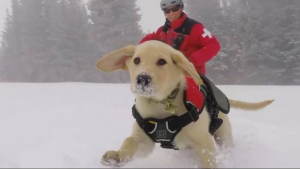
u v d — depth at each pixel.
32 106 8.95
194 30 4.71
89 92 13.41
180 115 3.51
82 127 6.03
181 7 4.80
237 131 6.40
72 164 3.55
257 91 14.88
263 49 36.03
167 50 3.47
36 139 5.08
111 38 38.38
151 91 3.22
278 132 6.46
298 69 34.47
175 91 3.55
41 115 7.25
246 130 6.55
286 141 5.74
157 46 3.47
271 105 10.89
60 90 14.11
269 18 37.69
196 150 3.62
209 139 3.63
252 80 35.84
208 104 4.03
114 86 16.75
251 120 8.02
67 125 6.20
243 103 4.96
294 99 11.84
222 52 38.06
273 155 4.42
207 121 3.72
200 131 3.56
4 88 14.92
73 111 7.78
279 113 9.66
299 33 35.69
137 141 3.65
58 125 6.20
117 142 4.95
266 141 5.55
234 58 38.16
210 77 38.19
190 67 3.39
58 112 7.66
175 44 4.75
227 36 38.62
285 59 35.81
